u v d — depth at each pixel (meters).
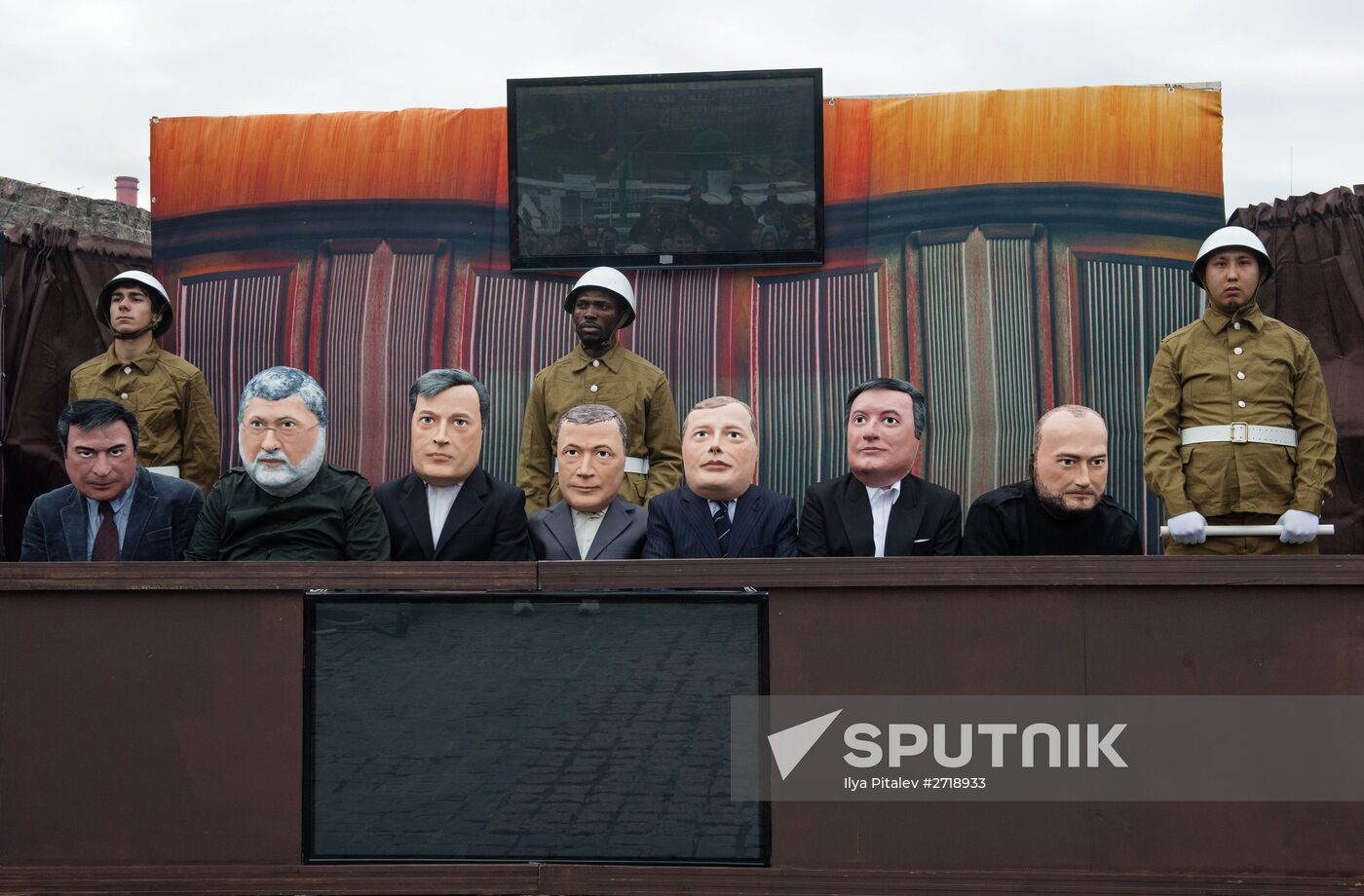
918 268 5.70
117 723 3.35
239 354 5.96
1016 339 5.63
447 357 5.87
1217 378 4.47
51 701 3.36
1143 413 5.59
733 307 5.76
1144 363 5.59
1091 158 5.63
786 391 5.73
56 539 3.95
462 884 3.29
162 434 5.35
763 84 5.63
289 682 3.33
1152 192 5.60
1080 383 5.60
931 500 3.96
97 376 5.36
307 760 3.32
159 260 6.04
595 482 3.94
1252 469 4.38
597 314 5.11
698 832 3.27
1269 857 3.19
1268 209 5.82
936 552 3.90
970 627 3.24
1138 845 3.21
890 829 3.25
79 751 3.35
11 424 6.07
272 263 5.97
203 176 6.03
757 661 3.27
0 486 5.87
